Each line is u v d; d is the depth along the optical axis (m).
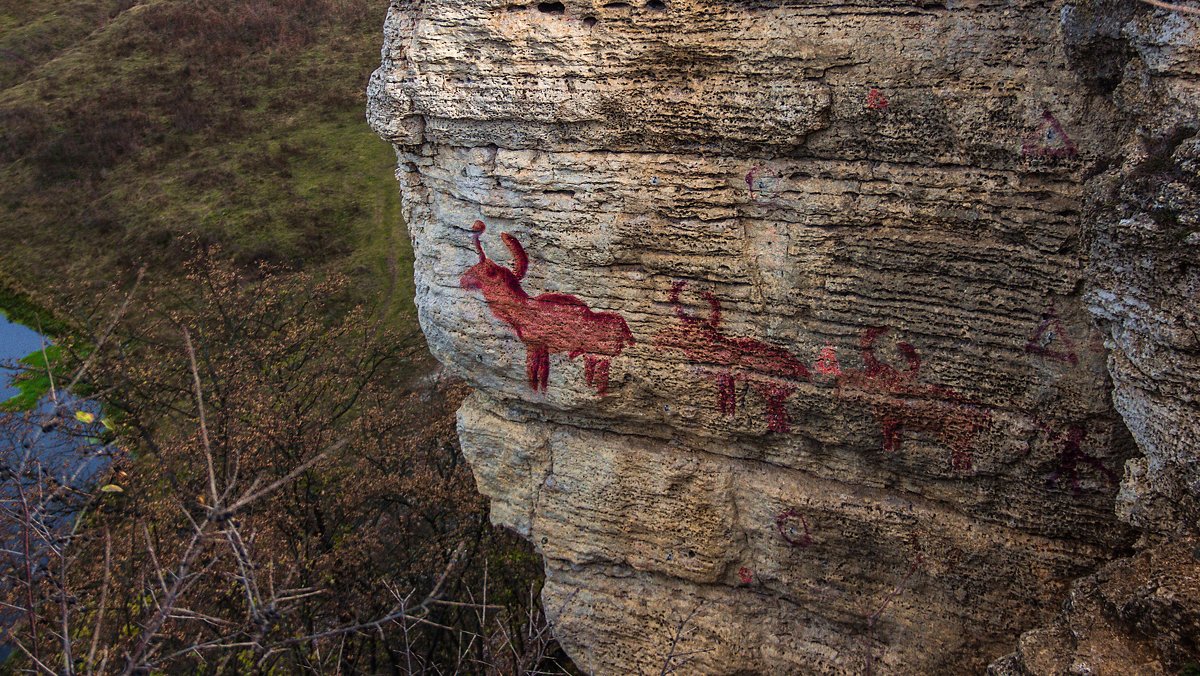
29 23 34.84
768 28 6.85
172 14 33.75
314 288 21.44
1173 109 5.43
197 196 25.47
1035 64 6.28
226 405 15.43
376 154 27.36
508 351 8.45
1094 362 6.57
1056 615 6.64
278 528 13.80
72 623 9.57
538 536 9.28
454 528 15.09
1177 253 5.35
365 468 15.83
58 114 28.94
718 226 7.41
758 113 7.00
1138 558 6.00
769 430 7.89
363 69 31.19
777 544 8.30
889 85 6.64
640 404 8.24
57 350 19.34
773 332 7.51
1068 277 6.46
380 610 13.12
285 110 29.48
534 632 10.19
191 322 19.12
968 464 7.25
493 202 7.91
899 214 6.84
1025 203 6.48
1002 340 6.82
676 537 8.61
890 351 7.22
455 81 7.67
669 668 8.60
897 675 8.05
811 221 7.14
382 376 19.23
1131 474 6.16
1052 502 7.12
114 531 12.05
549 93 7.43
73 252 24.00
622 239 7.67
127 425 15.33
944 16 6.45
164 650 10.22
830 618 8.34
